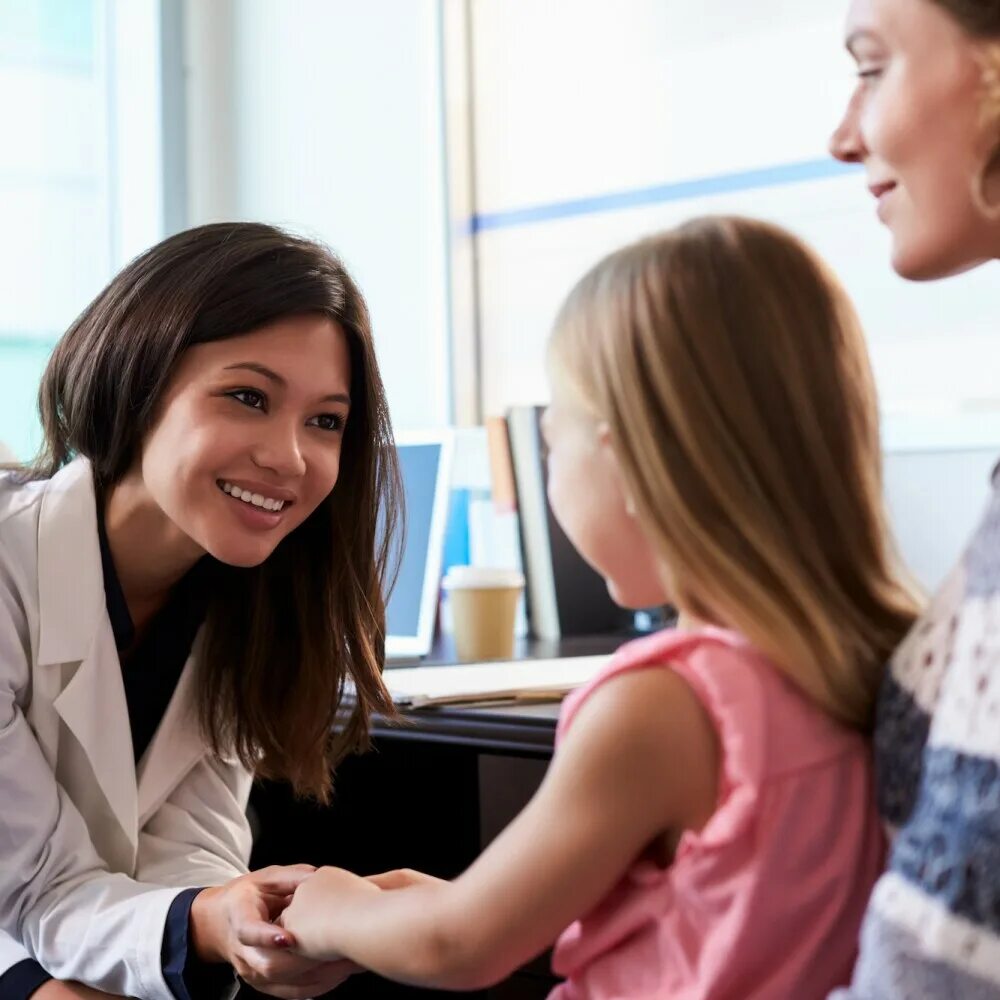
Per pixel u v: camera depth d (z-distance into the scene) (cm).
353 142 256
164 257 117
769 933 69
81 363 119
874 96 81
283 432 114
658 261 78
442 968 75
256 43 270
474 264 245
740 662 72
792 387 75
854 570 76
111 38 275
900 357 196
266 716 129
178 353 113
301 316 114
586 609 197
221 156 276
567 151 232
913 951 60
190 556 123
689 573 74
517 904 72
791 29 206
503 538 205
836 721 73
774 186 208
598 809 71
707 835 70
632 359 76
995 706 60
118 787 120
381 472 128
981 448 184
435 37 243
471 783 150
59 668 119
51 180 269
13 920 116
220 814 132
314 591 129
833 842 71
